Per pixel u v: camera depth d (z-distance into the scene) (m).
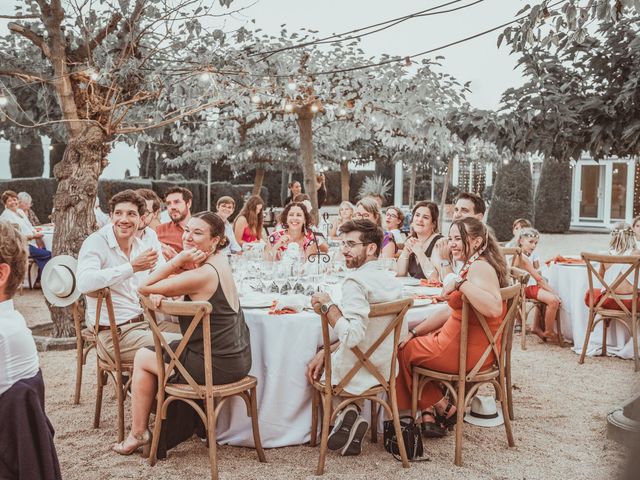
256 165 15.84
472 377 3.48
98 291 3.61
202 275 3.19
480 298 3.35
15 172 23.66
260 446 3.41
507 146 6.89
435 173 22.55
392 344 3.37
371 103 8.15
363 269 3.34
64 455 3.45
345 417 3.44
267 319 3.54
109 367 3.73
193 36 6.01
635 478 0.68
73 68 6.01
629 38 6.21
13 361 1.93
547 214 19.72
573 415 4.16
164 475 3.22
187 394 3.19
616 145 6.50
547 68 6.53
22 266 1.98
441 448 3.64
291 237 5.96
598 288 5.75
